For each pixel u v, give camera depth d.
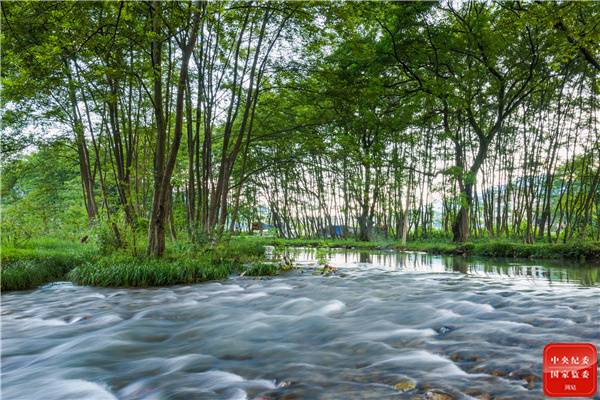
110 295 10.30
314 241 39.59
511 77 24.56
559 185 38.22
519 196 33.06
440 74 26.36
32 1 12.21
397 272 14.56
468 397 3.35
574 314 6.36
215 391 3.74
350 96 21.61
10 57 13.68
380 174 29.53
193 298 9.46
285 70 21.30
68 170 39.28
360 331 5.82
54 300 9.74
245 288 10.97
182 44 14.74
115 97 15.82
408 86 28.14
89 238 21.28
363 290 9.98
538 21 15.27
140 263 13.52
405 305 7.68
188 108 20.72
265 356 4.81
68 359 4.98
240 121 28.70
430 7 23.56
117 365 4.71
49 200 34.97
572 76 25.45
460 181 26.55
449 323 6.07
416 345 5.00
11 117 20.19
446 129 27.05
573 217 36.72
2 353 5.37
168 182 14.95
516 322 5.95
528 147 31.91
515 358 4.30
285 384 3.82
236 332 6.08
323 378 3.94
